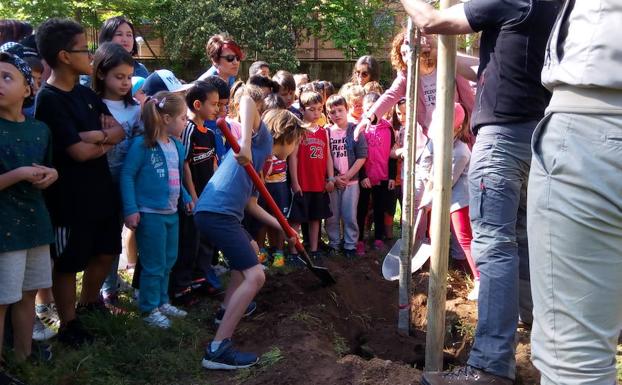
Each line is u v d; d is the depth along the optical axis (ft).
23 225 9.50
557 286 5.96
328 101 17.70
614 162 5.56
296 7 53.11
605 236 5.68
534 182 6.12
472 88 14.28
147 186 12.14
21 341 10.19
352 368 10.23
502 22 9.11
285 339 11.44
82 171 11.06
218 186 10.84
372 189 18.84
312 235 17.19
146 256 12.23
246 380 10.20
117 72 11.89
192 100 13.78
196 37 50.67
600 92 5.62
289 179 16.74
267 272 15.55
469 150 14.21
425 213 14.88
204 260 14.21
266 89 17.24
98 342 11.16
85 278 12.06
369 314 14.46
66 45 10.74
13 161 9.51
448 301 14.37
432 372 9.63
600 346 5.82
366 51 55.01
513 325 9.36
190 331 11.92
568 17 6.08
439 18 9.12
